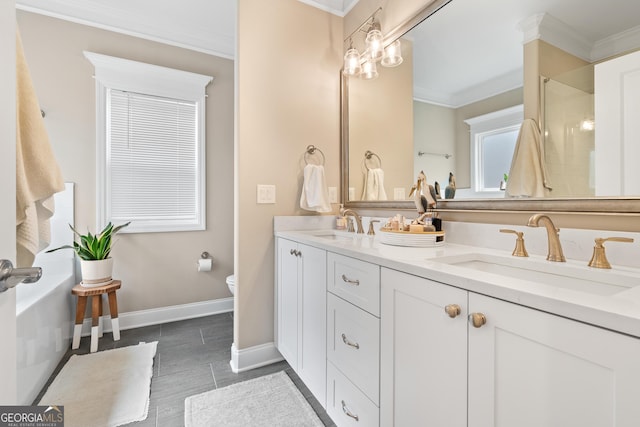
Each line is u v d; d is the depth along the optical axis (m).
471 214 1.33
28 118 0.91
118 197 2.47
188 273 2.72
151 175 2.60
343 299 1.23
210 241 2.81
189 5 2.38
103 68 2.38
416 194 1.45
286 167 1.95
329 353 1.34
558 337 0.57
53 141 2.23
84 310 2.08
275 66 1.91
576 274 0.87
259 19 1.86
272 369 1.84
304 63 2.01
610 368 0.50
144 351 2.04
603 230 0.93
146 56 2.55
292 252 1.67
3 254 0.54
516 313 0.63
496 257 1.08
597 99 0.93
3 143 0.55
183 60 2.70
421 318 0.86
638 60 0.86
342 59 2.16
